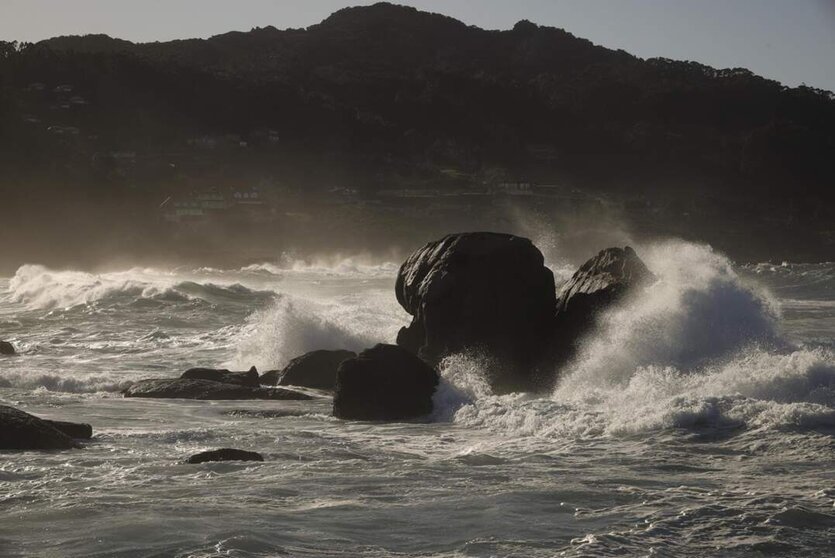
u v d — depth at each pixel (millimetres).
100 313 125750
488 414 50844
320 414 55156
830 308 132625
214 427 50219
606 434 43719
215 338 100938
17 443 41969
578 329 60781
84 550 26125
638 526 28828
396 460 39344
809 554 26406
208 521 28859
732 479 34531
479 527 28719
